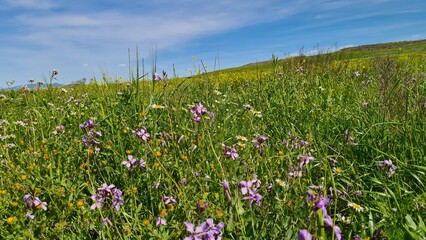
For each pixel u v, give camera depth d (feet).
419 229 8.72
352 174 12.51
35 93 20.84
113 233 8.96
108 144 13.93
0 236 9.04
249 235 7.79
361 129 15.67
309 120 17.88
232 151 10.66
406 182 12.07
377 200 10.85
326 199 6.86
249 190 7.65
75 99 22.57
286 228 7.96
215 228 6.45
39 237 9.10
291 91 21.91
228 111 19.12
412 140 13.66
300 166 9.66
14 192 10.87
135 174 11.84
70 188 10.84
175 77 21.99
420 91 18.35
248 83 28.02
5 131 16.98
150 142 13.29
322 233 6.58
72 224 9.60
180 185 10.36
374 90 22.00
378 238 8.68
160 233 8.31
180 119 15.90
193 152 13.12
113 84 22.44
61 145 14.51
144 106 17.54
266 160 11.87
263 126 16.70
